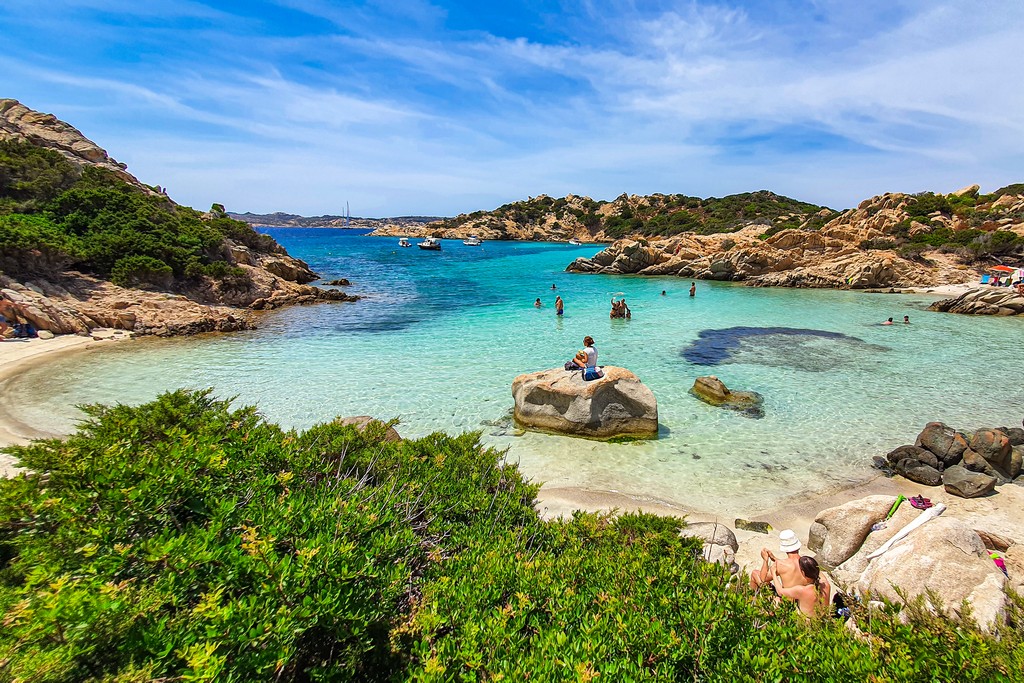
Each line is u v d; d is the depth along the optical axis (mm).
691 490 11195
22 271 26828
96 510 5016
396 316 32875
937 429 12398
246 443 6824
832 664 4066
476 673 3951
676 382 18672
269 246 49844
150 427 7535
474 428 14523
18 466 6371
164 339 25406
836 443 13594
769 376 19422
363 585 4371
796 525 9828
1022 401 16688
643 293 45188
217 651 3568
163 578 3943
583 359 15039
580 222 160750
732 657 4305
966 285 48719
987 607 5664
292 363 20984
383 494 6531
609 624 4590
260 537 4367
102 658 3623
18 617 3875
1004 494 10531
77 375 18922
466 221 185125
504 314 33656
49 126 52406
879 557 7066
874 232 66188
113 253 31297
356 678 4055
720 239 66812
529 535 6770
